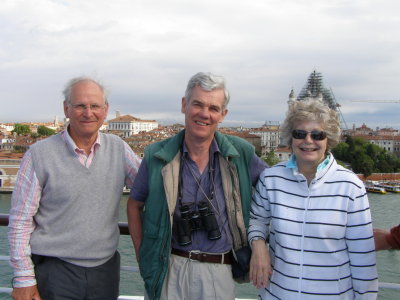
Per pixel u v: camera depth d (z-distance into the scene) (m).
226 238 1.61
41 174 1.58
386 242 1.49
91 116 1.58
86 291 1.65
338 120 1.47
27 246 1.59
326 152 1.50
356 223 1.40
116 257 1.78
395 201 27.48
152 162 1.61
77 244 1.61
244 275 1.66
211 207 1.59
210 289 1.58
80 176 1.60
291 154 1.54
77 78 1.62
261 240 1.54
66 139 1.62
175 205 1.59
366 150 44.78
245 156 1.64
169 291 1.59
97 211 1.63
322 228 1.40
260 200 1.59
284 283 1.45
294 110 1.48
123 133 77.25
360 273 1.41
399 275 8.88
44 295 1.62
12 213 1.58
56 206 1.60
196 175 1.61
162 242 1.57
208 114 1.52
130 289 5.52
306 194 1.44
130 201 1.69
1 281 6.05
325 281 1.41
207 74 1.54
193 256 1.59
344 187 1.41
